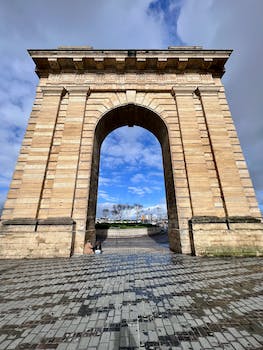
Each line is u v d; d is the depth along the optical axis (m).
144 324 4.02
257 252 11.38
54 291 5.90
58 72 16.80
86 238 12.99
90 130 15.22
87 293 5.71
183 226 12.77
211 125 15.02
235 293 5.64
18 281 6.91
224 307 4.76
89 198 13.82
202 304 4.94
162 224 70.38
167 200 16.61
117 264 9.50
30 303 5.05
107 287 6.21
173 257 11.18
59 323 4.07
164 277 7.26
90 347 3.31
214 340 3.49
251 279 6.93
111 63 16.73
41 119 14.89
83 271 8.23
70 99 15.77
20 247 11.39
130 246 17.53
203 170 13.80
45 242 11.55
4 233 11.59
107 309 4.68
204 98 15.95
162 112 15.99
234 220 12.06
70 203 12.84
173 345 3.35
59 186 13.19
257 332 3.72
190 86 16.44
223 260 10.24
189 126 15.11
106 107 16.02
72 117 15.14
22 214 12.32
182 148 14.74
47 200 13.03
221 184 13.33
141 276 7.42
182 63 16.42
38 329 3.85
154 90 16.45
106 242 21.69
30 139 14.66
